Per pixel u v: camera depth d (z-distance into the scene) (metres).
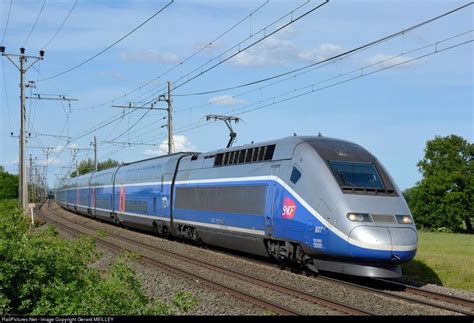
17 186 109.25
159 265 18.27
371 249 13.82
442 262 20.64
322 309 11.62
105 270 16.73
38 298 11.28
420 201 66.06
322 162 15.71
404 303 12.26
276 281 15.44
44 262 11.80
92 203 46.97
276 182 17.30
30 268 11.45
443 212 64.75
